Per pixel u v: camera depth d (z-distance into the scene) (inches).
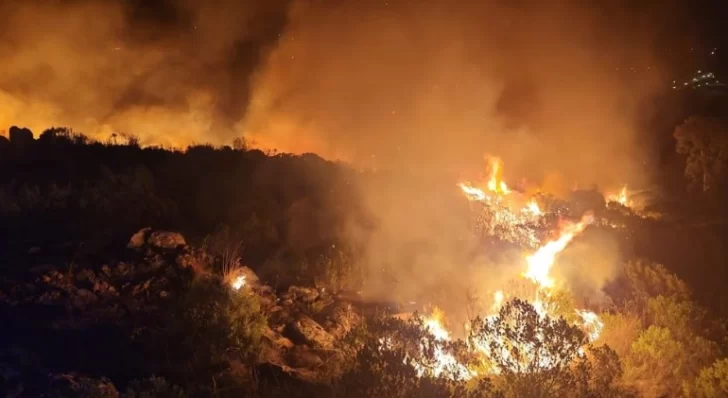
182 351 265.3
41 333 266.8
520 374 246.8
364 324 284.0
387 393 229.0
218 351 262.5
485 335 271.7
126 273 321.7
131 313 291.9
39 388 229.0
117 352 261.6
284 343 287.0
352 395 232.8
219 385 248.4
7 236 360.5
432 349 256.2
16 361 245.0
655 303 331.9
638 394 264.2
